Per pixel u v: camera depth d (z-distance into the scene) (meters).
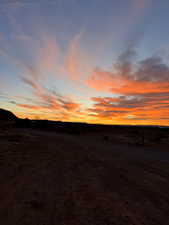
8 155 7.96
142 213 3.04
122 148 13.79
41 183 4.50
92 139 22.27
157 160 8.94
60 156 8.90
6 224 2.52
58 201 3.41
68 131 40.22
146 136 25.92
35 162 7.02
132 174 5.93
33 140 16.30
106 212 3.02
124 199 3.67
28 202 3.29
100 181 4.95
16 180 4.61
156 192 4.20
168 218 2.90
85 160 8.18
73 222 2.63
